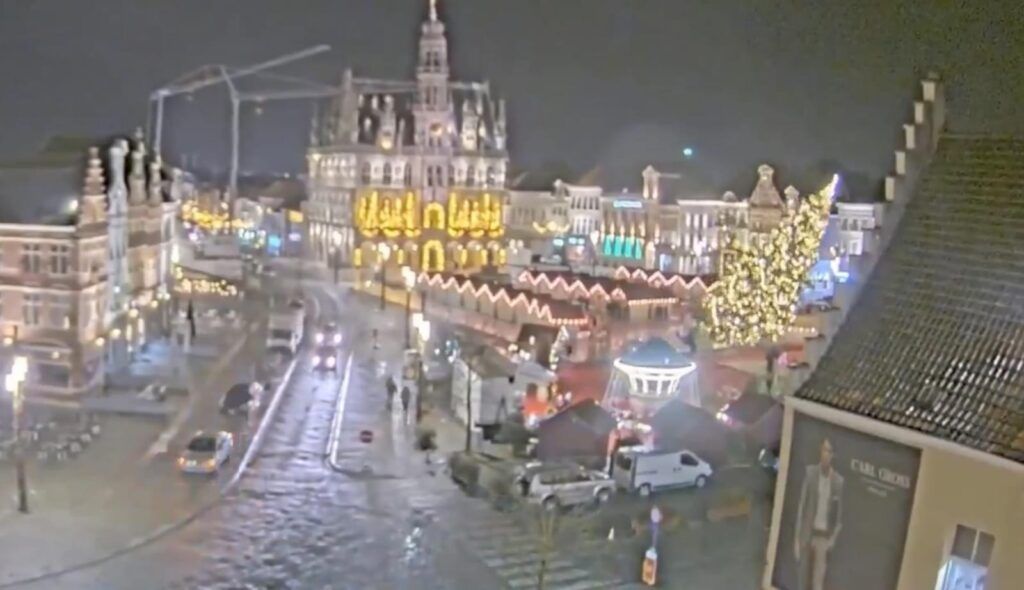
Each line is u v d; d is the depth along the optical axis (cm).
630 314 7775
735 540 4234
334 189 11650
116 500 4438
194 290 9288
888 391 2709
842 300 2964
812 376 2911
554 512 4247
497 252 11762
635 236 10269
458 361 6066
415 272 10038
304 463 5062
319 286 10394
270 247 11444
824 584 2762
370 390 6506
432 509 4494
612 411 5609
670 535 4278
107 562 3803
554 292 8581
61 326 5834
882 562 2617
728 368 6425
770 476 4922
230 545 4025
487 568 3897
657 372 5653
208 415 5759
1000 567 2364
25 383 5825
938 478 2503
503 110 11406
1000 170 2855
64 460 4916
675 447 5019
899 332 2812
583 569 3906
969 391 2559
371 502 4553
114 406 5812
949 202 2928
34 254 5797
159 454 5066
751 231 8169
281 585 3694
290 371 6906
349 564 3894
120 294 6681
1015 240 2709
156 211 7600
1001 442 2405
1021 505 2325
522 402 5694
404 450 5322
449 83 11344
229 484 4716
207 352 7269
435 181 11700
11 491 4469
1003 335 2595
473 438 5488
